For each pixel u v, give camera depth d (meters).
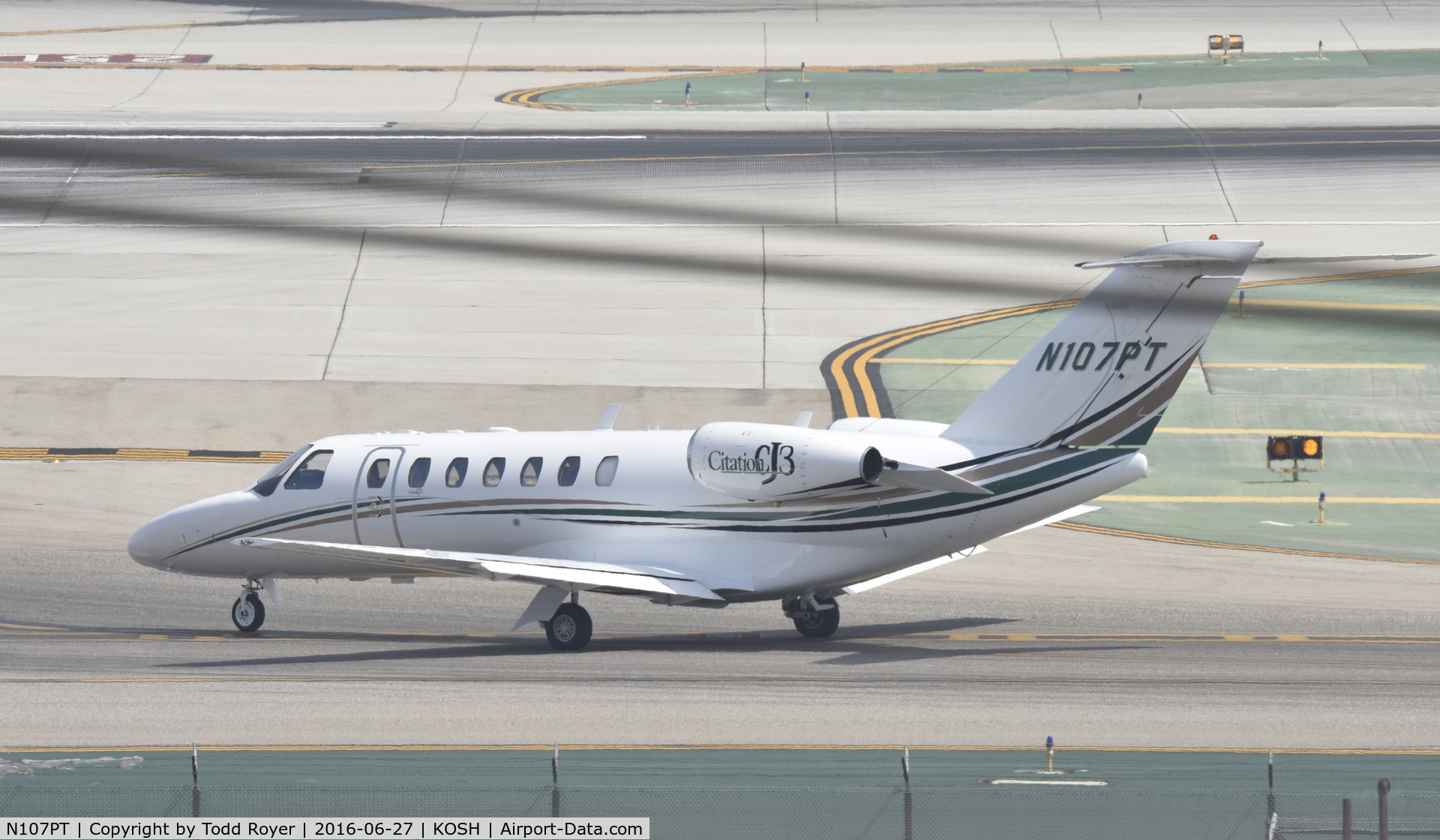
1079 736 61.50
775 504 81.94
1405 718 64.94
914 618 95.69
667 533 84.62
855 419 85.88
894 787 52.78
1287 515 127.00
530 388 157.38
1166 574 109.25
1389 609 97.75
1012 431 79.81
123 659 81.69
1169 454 143.75
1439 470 138.88
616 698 68.94
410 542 91.00
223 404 153.50
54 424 147.88
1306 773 54.78
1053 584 106.50
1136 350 76.88
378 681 73.88
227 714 66.31
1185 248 72.50
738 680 73.44
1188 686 71.56
